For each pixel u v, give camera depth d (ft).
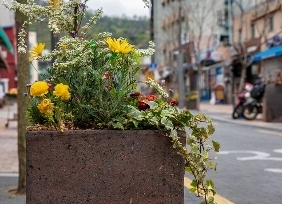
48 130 9.94
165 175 10.15
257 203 19.57
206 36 162.50
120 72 10.55
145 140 10.06
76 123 10.51
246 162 30.25
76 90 10.55
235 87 131.95
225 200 20.02
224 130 52.08
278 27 107.76
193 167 10.62
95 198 9.95
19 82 21.17
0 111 95.61
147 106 11.10
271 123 59.41
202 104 137.08
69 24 11.78
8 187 22.74
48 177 9.84
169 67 167.32
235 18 132.36
